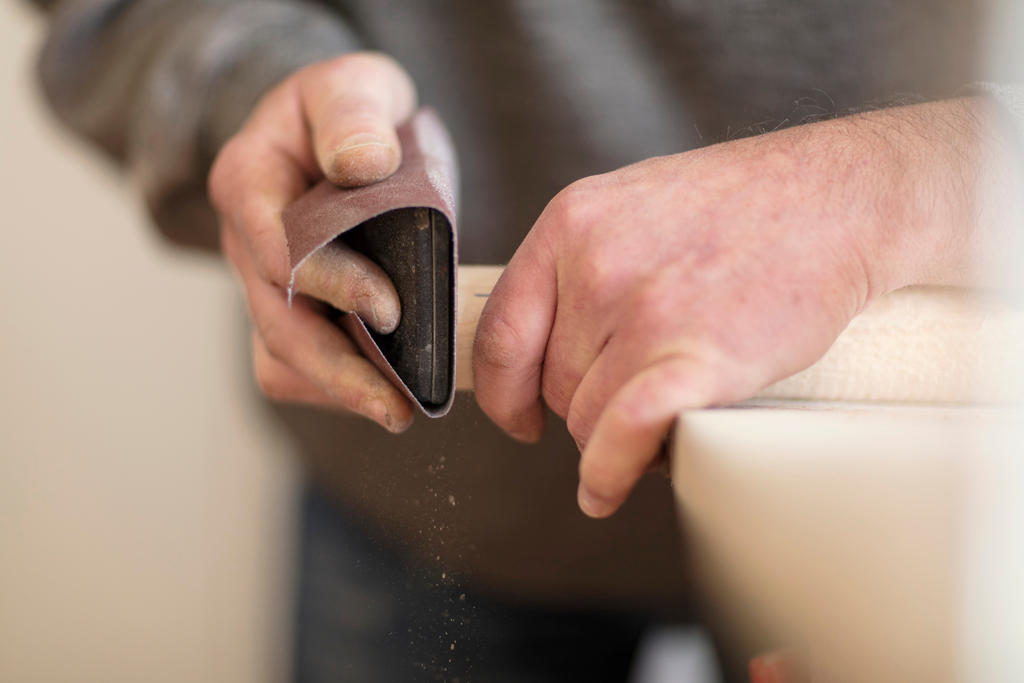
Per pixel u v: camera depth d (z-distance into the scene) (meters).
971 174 0.33
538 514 0.55
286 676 0.80
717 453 0.22
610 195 0.33
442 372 0.31
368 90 0.44
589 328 0.32
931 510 0.20
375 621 0.58
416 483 0.41
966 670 0.19
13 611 1.37
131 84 0.65
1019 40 0.51
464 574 0.42
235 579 1.39
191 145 0.61
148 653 1.40
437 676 0.42
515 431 0.37
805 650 0.21
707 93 0.61
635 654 0.61
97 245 1.35
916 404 0.32
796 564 0.21
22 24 1.27
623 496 0.29
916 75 0.58
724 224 0.32
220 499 1.40
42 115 1.30
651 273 0.31
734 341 0.29
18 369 1.36
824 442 0.21
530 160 0.62
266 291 0.42
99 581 1.39
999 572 0.19
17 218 1.33
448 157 0.41
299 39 0.59
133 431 1.40
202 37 0.60
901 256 0.32
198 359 1.40
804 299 0.30
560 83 0.60
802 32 0.58
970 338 0.31
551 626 0.61
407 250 0.30
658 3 0.58
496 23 0.60
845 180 0.33
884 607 0.20
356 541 0.63
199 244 0.72
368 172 0.34
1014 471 0.20
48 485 1.38
